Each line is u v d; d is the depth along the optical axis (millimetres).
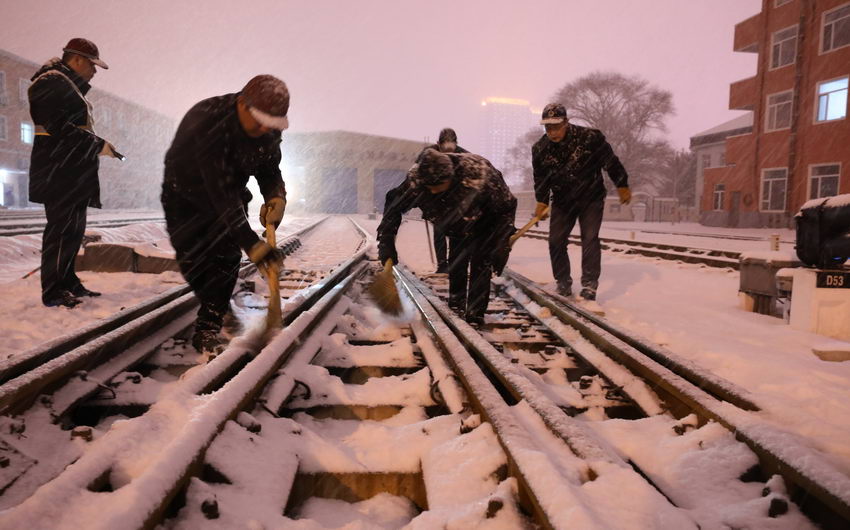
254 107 3057
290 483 1969
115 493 1514
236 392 2268
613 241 14812
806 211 4898
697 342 4406
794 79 27188
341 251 13094
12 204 39250
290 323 3855
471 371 2697
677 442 2375
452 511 1753
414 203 4391
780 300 6266
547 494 1570
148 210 46406
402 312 4641
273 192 3715
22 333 4125
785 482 1958
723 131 43594
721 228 31000
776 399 2598
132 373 3064
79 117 4840
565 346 4082
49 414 2443
